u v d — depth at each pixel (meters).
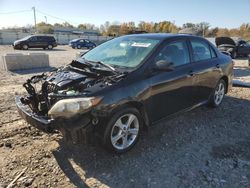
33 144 4.01
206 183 3.21
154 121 4.16
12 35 43.09
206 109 5.78
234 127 4.88
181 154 3.84
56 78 3.86
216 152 3.94
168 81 4.17
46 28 73.12
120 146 3.73
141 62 3.94
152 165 3.55
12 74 10.38
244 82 8.49
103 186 3.11
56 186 3.09
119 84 3.54
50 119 3.45
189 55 4.80
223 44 20.58
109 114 3.42
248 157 3.82
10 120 4.91
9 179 3.18
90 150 3.86
